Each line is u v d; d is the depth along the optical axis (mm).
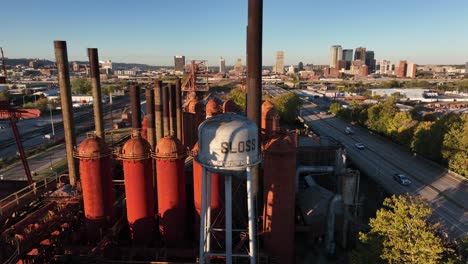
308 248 34594
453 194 45594
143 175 27844
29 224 24094
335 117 115312
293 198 28219
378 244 24656
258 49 29188
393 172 54875
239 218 30625
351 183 32844
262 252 28406
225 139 20578
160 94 38094
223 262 26812
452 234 34969
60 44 30672
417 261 22375
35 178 54000
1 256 21859
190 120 48312
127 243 29594
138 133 29188
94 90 35219
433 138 57875
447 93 192750
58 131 97375
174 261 27109
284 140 27547
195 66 87562
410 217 25688
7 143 82750
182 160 28109
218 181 28359
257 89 29844
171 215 28125
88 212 27891
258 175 31219
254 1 28391
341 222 34625
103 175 27766
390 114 80438
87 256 25469
